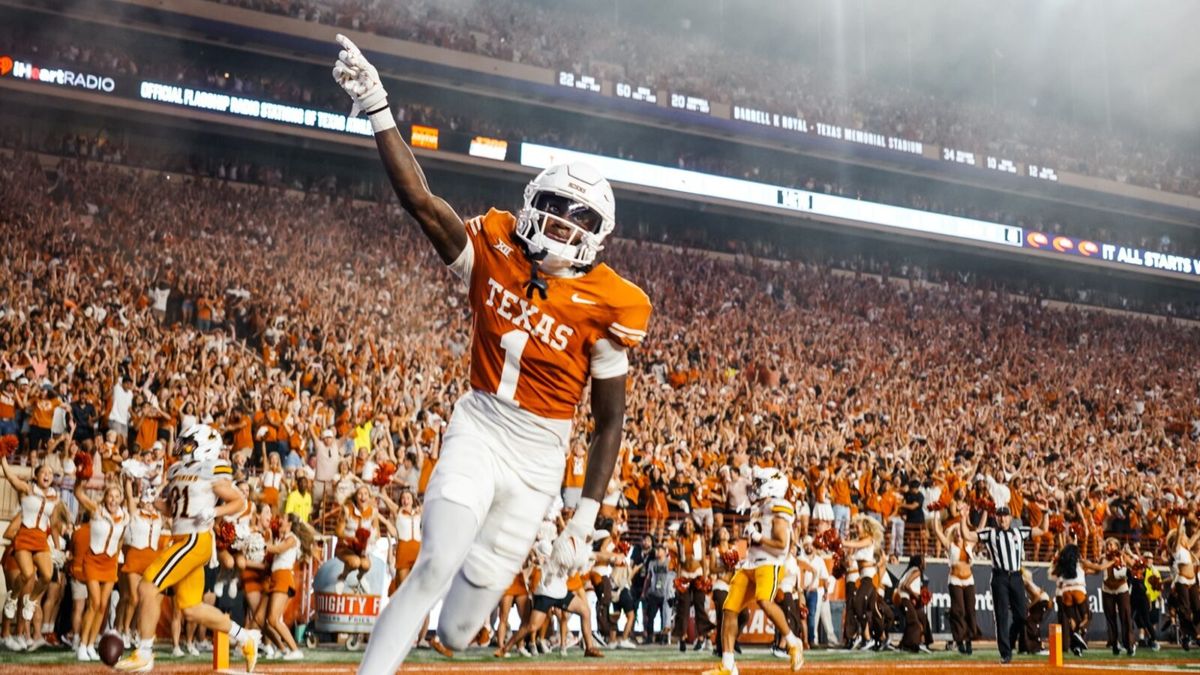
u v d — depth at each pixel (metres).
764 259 36.81
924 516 19.95
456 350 24.91
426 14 35.38
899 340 33.62
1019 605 13.45
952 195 43.09
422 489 16.53
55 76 27.08
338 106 34.00
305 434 17.22
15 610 10.67
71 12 28.89
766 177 37.16
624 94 36.19
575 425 18.86
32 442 15.76
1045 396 32.75
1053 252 41.06
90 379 17.33
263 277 24.81
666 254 34.22
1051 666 12.26
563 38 37.47
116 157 28.05
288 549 10.88
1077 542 20.06
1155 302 44.44
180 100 28.58
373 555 12.13
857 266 38.03
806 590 15.48
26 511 10.68
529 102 35.44
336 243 27.70
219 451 8.60
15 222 23.33
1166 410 34.38
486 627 13.91
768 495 9.78
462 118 33.19
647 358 26.72
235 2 30.83
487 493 3.52
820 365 30.11
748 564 9.80
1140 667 12.45
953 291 38.22
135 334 19.73
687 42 41.16
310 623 12.48
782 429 23.03
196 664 9.69
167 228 25.69
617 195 35.38
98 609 10.22
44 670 8.55
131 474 11.04
